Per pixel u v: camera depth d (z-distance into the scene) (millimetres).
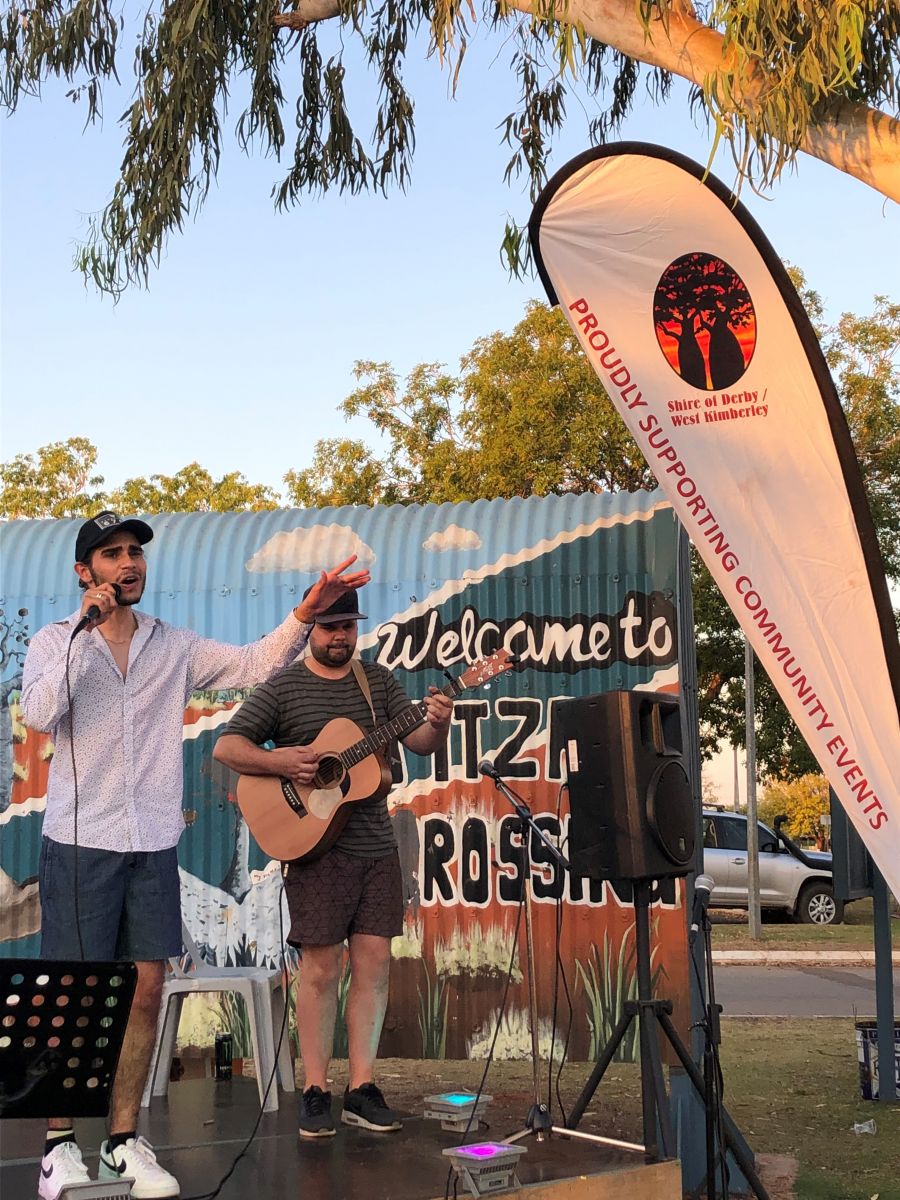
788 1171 5695
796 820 39594
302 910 4926
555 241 5484
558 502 7121
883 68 6465
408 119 8688
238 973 5852
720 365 5203
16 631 7266
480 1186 3994
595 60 8500
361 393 24906
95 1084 3557
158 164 8289
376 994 5008
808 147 5848
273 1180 4207
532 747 6848
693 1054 5828
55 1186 3783
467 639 6984
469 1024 6746
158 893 4105
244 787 4992
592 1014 6566
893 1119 6625
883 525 21250
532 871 6746
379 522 7270
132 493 32594
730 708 21734
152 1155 4066
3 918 7070
